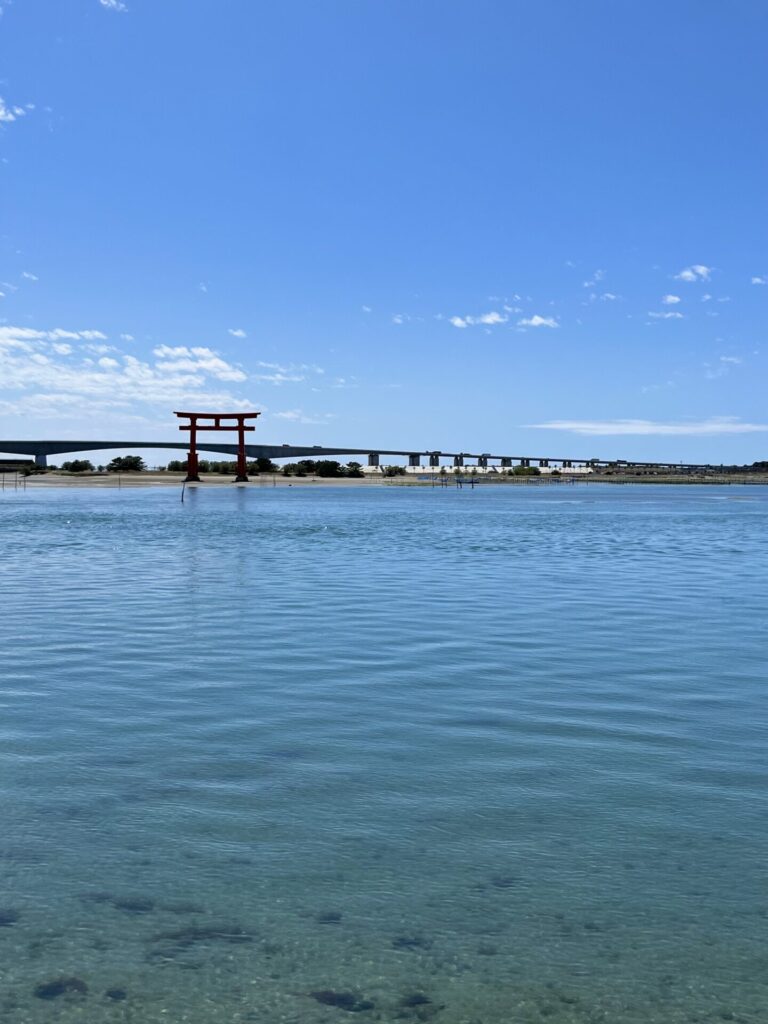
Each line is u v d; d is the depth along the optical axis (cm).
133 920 609
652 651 1558
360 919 611
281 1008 520
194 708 1158
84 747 985
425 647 1597
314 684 1301
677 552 3938
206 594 2378
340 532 5347
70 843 725
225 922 607
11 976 548
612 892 648
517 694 1238
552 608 2119
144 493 14912
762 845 726
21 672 1381
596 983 542
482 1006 521
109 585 2594
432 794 840
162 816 782
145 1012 516
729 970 555
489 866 688
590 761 938
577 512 8881
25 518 6981
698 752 970
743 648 1591
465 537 4928
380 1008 520
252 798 828
